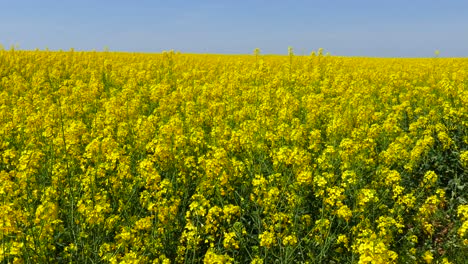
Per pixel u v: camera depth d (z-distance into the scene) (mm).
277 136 8148
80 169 7160
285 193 6051
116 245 4934
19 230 4617
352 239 5422
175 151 7434
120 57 29422
